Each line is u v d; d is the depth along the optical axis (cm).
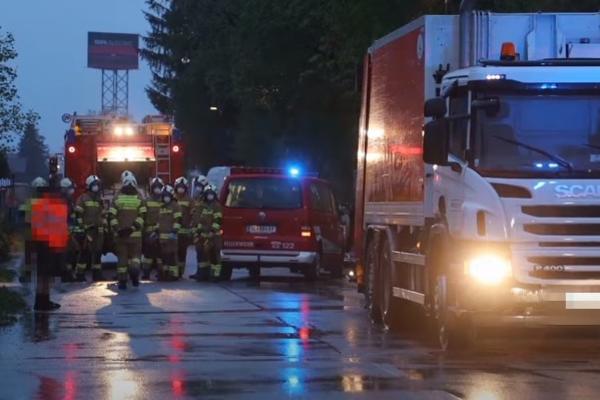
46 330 3450
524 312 2786
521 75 2867
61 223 4053
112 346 3084
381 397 2284
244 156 11956
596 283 2762
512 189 2789
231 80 10888
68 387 2419
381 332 3481
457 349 2998
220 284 5425
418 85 3284
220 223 5581
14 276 5819
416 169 3294
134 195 5066
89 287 5116
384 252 3691
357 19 6712
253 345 3120
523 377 2533
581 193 2772
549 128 2847
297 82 9556
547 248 2766
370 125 4003
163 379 2519
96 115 6912
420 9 6412
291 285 5422
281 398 2280
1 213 8350
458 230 2881
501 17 3216
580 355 2927
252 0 9344
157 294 4750
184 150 6900
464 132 2898
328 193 6009
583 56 3141
